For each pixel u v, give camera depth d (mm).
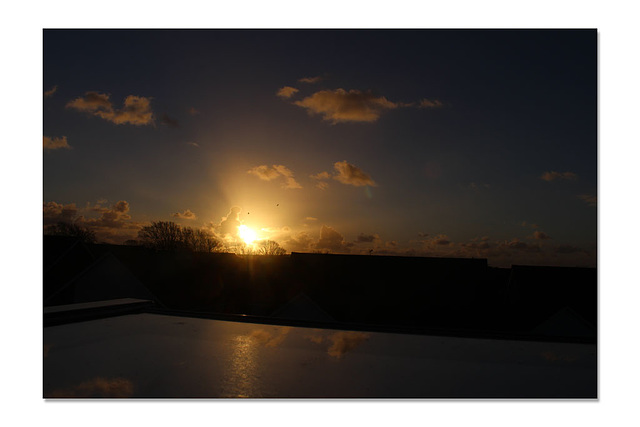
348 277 16641
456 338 2908
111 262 17391
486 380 1942
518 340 2869
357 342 2727
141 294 16922
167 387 1794
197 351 2406
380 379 1937
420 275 16562
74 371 1996
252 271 18484
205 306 16984
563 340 2799
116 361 2174
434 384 1871
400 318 14844
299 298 15656
